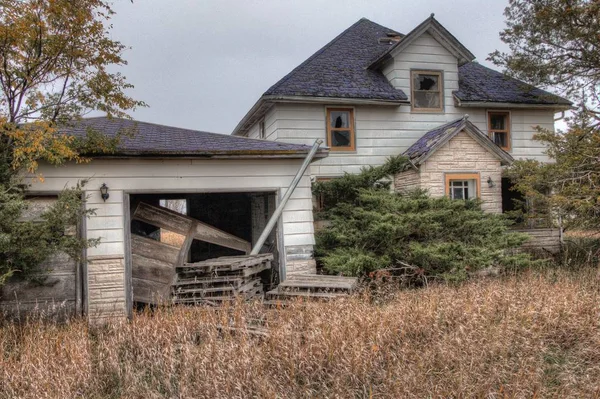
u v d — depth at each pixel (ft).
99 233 25.90
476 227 33.35
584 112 40.88
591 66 43.78
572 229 36.76
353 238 31.42
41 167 25.08
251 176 29.30
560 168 35.37
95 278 25.55
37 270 22.86
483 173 40.47
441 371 15.33
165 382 15.29
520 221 46.93
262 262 28.43
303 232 30.22
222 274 26.25
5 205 19.70
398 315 19.33
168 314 21.54
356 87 44.06
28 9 22.56
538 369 15.16
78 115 25.77
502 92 48.52
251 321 20.56
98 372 16.49
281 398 13.92
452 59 46.65
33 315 22.91
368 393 14.35
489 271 30.96
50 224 21.17
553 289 23.61
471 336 17.31
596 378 15.19
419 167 38.86
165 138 30.14
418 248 29.63
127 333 19.56
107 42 25.43
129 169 26.78
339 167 42.88
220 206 46.24
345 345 16.28
